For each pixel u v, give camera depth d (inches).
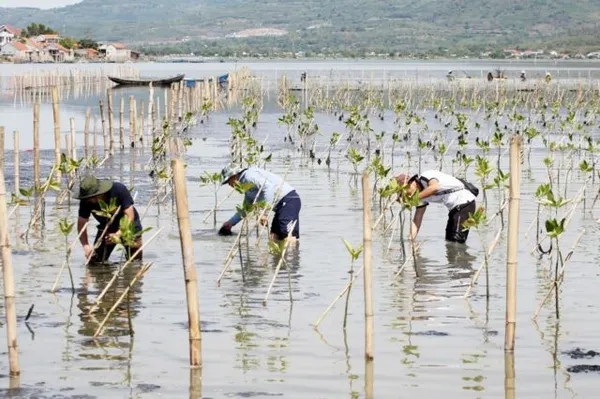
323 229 831.7
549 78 2529.5
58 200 954.7
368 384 461.7
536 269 684.7
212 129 1796.3
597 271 676.7
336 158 1352.1
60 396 445.4
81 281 649.6
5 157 1325.0
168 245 764.0
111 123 1384.1
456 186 772.0
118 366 485.4
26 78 3294.8
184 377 470.6
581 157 1352.1
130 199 702.5
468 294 616.1
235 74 3161.9
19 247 752.3
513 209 496.7
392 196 866.8
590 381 464.1
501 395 447.5
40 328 545.0
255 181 770.8
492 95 2783.0
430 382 463.8
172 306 590.6
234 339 526.6
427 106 2306.8
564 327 548.4
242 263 692.1
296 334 536.4
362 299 608.1
